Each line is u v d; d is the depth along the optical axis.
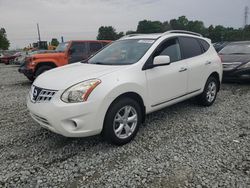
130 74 4.12
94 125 3.69
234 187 3.00
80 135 3.66
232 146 4.05
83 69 4.29
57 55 10.56
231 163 3.53
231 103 6.57
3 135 4.64
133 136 4.24
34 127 5.02
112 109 3.84
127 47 4.91
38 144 4.22
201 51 5.89
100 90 3.70
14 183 3.15
